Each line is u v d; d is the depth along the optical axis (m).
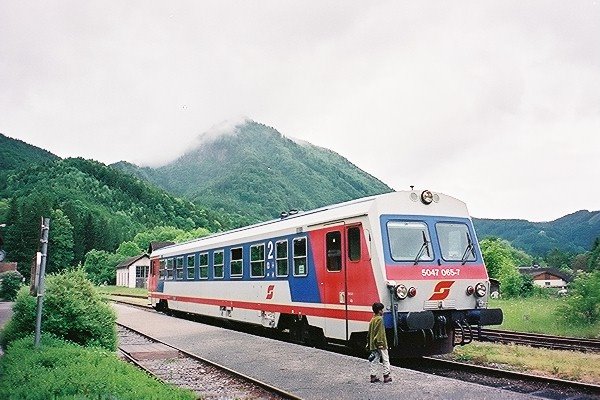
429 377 10.20
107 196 173.75
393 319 11.84
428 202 13.07
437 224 13.03
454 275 12.73
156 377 10.83
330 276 13.84
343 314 13.27
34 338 12.58
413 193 13.04
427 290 12.34
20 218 88.19
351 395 9.09
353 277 12.97
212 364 12.20
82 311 14.12
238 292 19.19
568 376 10.95
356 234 13.00
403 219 12.73
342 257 13.41
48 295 14.03
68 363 10.55
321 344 15.16
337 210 14.06
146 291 69.31
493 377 10.93
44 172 177.75
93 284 15.08
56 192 159.50
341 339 13.30
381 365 11.23
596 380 10.52
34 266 12.34
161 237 124.38
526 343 15.66
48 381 9.06
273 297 16.70
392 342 12.18
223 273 20.55
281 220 17.41
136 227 161.50
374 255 12.35
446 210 13.30
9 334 14.12
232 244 19.89
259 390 9.87
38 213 94.88
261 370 11.52
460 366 11.87
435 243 12.81
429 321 11.86
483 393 8.94
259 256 17.77
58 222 97.44
